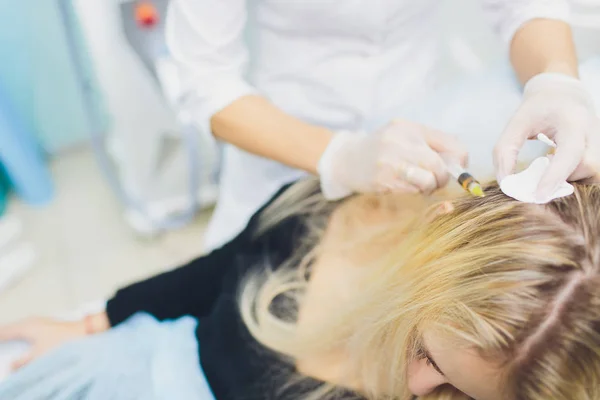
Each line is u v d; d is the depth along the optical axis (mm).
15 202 1782
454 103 935
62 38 1562
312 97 972
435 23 980
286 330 775
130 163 1424
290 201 860
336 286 782
